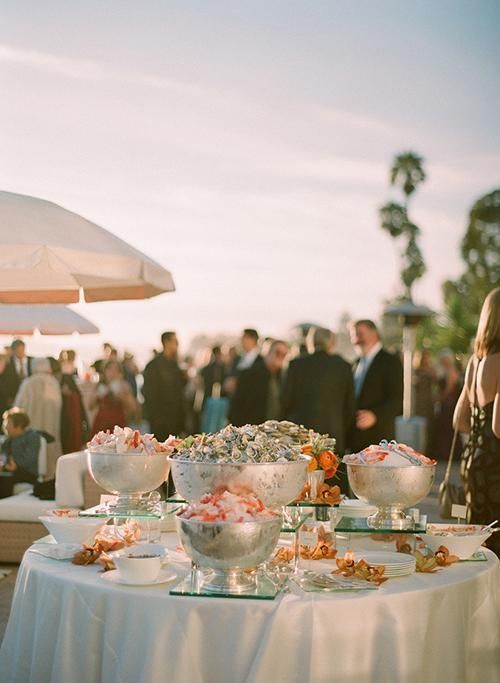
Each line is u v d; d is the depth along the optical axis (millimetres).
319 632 3035
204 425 13914
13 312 9391
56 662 3225
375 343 7812
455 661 3289
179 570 3475
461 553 3689
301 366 7668
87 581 3250
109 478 3637
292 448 3379
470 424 4609
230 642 3025
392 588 3225
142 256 5277
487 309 4434
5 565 6961
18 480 7895
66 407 11008
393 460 3555
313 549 3668
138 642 3088
